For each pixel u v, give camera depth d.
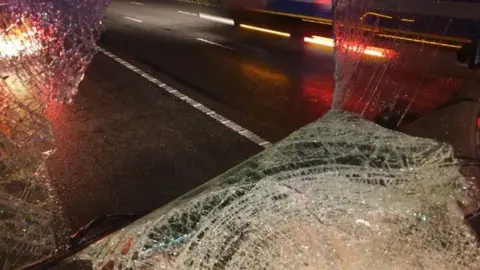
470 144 2.39
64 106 5.80
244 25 13.34
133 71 8.98
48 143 4.60
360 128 2.96
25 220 3.28
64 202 3.72
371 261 1.82
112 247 1.99
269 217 2.06
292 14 10.70
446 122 2.61
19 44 5.36
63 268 1.97
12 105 4.49
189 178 4.32
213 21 16.23
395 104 3.47
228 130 5.63
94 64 9.21
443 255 1.86
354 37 4.49
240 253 1.87
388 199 2.14
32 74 5.28
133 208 3.72
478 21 3.53
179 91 7.53
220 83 8.02
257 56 9.98
